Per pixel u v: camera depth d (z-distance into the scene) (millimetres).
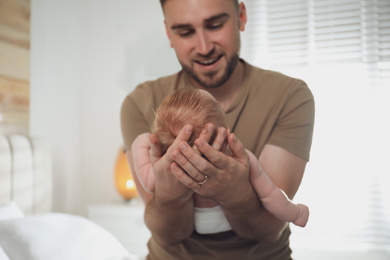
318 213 3383
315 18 3422
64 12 3582
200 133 970
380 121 3314
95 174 3793
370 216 3322
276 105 1161
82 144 3842
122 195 3400
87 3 3898
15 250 1857
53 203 3332
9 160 2520
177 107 1006
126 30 3791
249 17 3578
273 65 3541
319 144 3398
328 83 3416
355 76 3377
